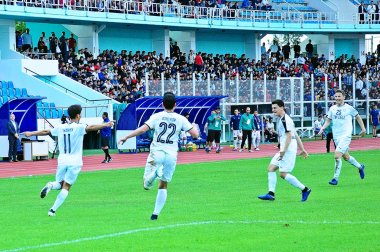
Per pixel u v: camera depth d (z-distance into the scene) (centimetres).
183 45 8400
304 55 8881
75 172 2244
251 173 3638
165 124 2122
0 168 4319
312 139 6956
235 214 2236
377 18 9331
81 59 6731
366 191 2794
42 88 6047
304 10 9194
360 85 7312
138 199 2662
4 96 5731
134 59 7131
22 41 6812
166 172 2136
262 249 1709
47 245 1783
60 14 6794
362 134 3086
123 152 5647
